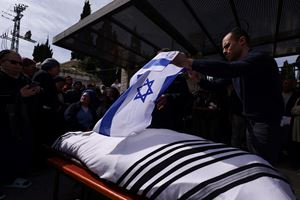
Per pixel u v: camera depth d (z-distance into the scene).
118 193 1.58
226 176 1.34
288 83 5.10
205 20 5.13
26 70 4.16
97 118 4.88
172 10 4.57
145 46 6.68
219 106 5.55
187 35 5.93
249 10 4.82
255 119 2.04
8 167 3.19
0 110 3.00
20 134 3.15
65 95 5.70
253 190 1.23
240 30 2.13
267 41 6.50
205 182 1.33
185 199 1.33
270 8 4.68
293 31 5.87
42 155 3.94
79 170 1.99
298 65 6.89
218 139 5.78
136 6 4.20
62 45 6.47
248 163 1.43
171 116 3.09
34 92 3.12
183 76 3.19
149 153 1.64
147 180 1.49
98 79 25.78
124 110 1.92
